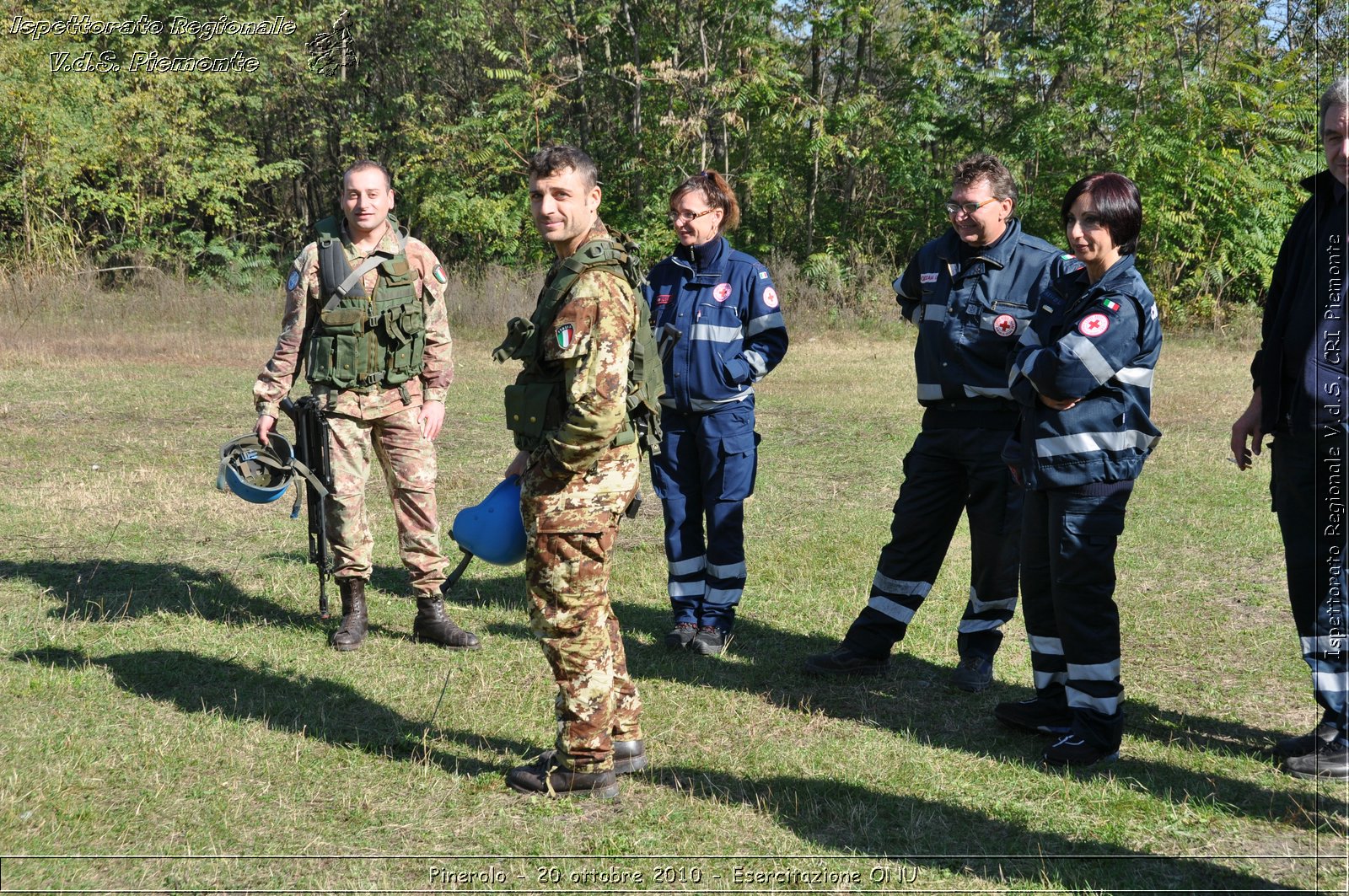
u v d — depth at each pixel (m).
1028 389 3.36
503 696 3.87
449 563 5.57
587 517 2.98
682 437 4.46
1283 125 17.42
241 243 24.44
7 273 17.81
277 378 4.33
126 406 9.92
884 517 6.57
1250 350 15.09
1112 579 3.31
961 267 3.86
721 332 4.34
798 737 3.58
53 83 19.47
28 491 6.71
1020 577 3.58
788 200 22.64
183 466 7.55
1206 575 5.35
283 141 26.23
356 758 3.36
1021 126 19.98
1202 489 7.11
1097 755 3.34
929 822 3.00
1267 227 17.22
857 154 20.91
